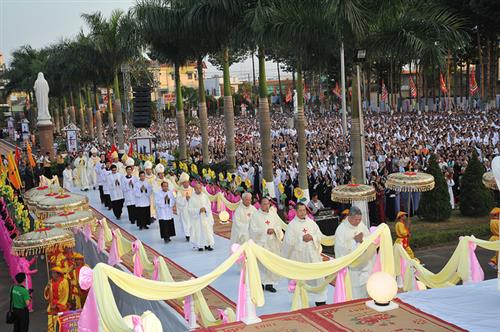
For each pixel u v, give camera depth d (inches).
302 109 872.9
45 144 1707.7
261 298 307.9
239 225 545.0
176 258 608.1
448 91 2447.1
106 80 1695.4
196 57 1198.9
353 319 282.2
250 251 313.9
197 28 968.3
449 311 283.9
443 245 736.3
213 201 852.0
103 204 1006.4
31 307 679.7
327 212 659.4
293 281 458.3
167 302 451.8
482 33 2020.2
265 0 783.7
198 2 950.4
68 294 531.8
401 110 3093.0
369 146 1253.7
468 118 1857.8
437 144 1302.9
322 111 3078.2
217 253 621.6
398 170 957.8
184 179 687.1
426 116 2155.5
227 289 494.6
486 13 1540.4
